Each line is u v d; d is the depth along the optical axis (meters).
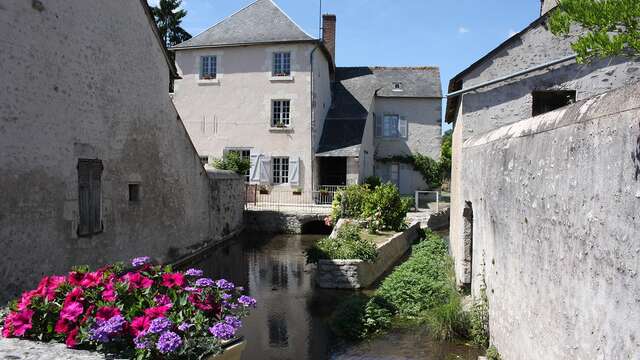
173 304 3.73
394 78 27.45
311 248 11.48
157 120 11.99
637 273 2.61
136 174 10.98
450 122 14.79
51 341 3.55
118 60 10.19
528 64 9.11
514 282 5.01
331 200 22.41
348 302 8.59
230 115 22.89
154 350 3.24
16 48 7.32
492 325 6.09
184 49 23.19
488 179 6.35
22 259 7.43
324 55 24.14
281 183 22.56
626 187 2.75
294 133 22.30
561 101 9.43
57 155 8.24
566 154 3.63
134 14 10.80
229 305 4.02
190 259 13.83
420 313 8.39
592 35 3.77
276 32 22.61
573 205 3.47
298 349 7.25
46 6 7.95
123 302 3.72
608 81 8.77
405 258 13.91
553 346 3.84
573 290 3.46
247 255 14.91
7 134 7.16
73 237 8.67
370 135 25.06
